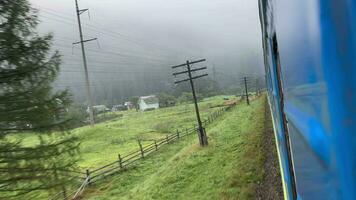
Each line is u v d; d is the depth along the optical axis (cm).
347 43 83
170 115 8638
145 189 1939
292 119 161
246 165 1622
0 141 1280
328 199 97
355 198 81
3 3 1353
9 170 1277
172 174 1978
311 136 111
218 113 5888
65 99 1475
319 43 96
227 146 2320
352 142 82
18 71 1356
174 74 2989
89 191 2361
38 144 1373
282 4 160
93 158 3888
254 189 1276
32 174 1323
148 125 6675
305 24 112
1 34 1325
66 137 1470
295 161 166
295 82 140
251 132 2544
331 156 91
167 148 3534
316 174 109
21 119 1322
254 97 8231
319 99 99
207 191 1531
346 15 83
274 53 326
